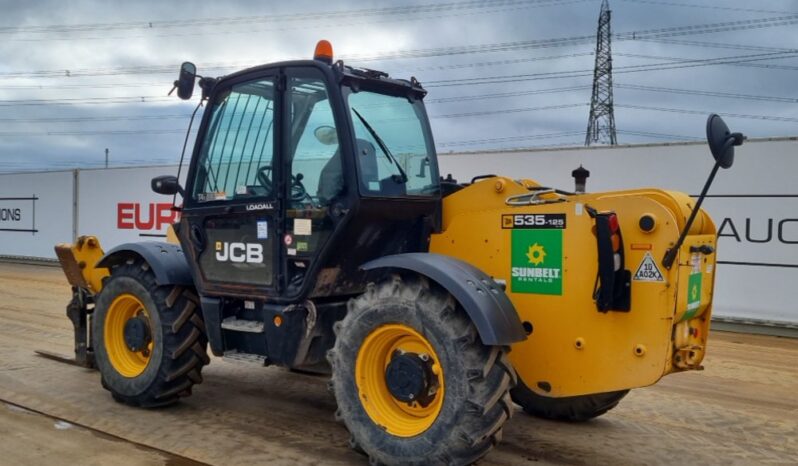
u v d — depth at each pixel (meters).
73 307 6.33
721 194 9.73
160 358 4.93
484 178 4.73
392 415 3.89
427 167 4.63
